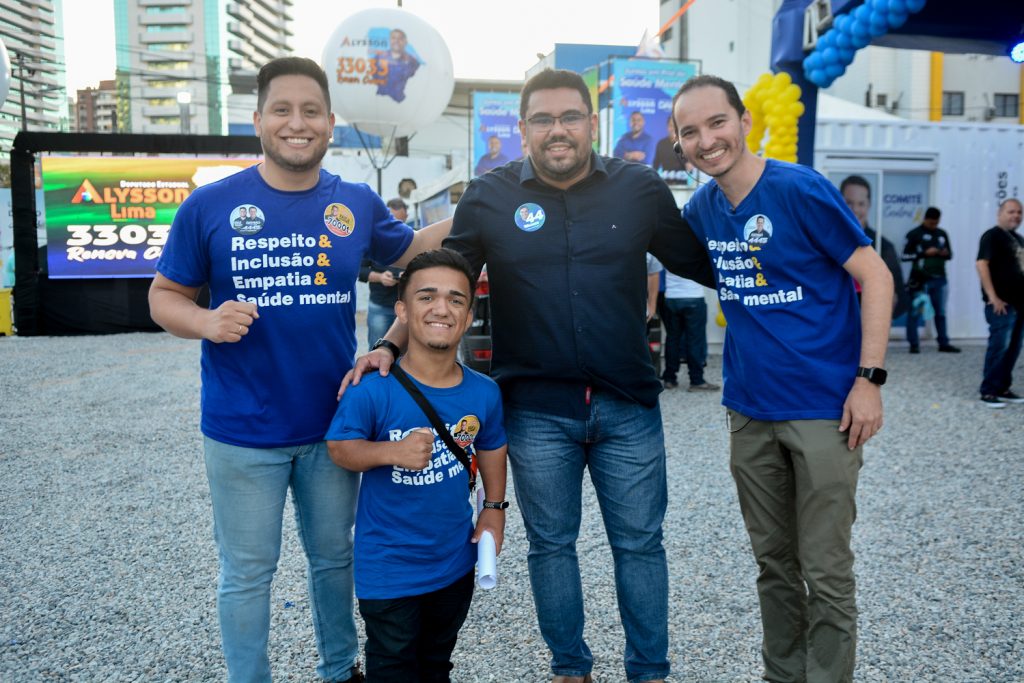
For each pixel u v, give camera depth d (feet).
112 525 13.58
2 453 18.63
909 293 32.58
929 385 25.25
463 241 7.95
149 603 10.48
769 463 7.62
